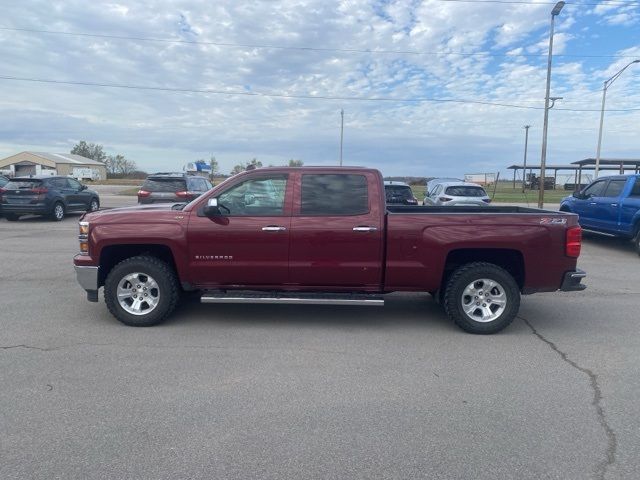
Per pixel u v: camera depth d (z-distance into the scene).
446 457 3.21
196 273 5.88
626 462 3.17
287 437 3.44
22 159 85.94
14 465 3.07
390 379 4.46
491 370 4.70
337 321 6.27
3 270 9.20
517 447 3.34
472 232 5.70
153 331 5.77
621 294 7.96
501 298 5.76
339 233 5.75
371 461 3.16
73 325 5.96
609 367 4.80
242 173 5.93
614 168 60.12
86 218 5.98
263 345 5.34
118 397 4.02
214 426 3.58
